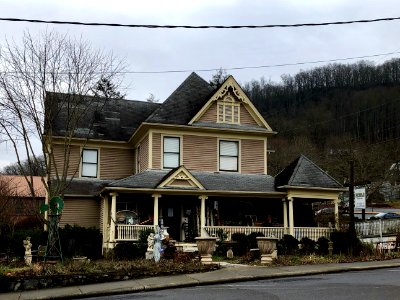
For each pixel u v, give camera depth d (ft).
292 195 83.20
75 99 81.30
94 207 91.35
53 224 64.39
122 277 49.78
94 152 94.73
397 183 204.44
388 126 185.37
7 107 76.07
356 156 173.47
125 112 102.94
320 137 202.39
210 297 37.52
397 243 73.77
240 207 89.35
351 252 67.41
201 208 81.30
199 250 57.06
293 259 62.49
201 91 94.38
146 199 88.12
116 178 95.25
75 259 61.11
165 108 87.45
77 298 42.24
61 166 91.50
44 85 77.10
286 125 206.28
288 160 185.57
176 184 79.87
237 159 89.71
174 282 46.21
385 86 190.70
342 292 37.37
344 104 199.11
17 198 116.78
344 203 124.47
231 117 89.92
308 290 39.14
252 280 47.80
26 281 46.62
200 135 88.07
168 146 86.12
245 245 72.95
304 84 211.61
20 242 75.10
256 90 212.84
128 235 77.25
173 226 86.84
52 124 81.82
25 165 211.20
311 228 83.10
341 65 205.98
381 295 35.32
